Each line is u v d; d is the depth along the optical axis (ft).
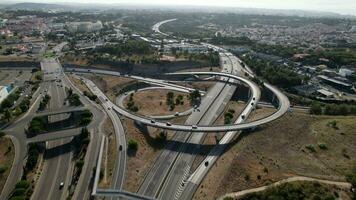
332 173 547.08
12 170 563.48
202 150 655.35
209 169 586.04
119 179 540.52
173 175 568.00
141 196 481.46
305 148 642.22
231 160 595.47
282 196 472.44
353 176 499.92
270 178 532.32
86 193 507.30
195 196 510.58
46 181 545.44
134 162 594.65
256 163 582.35
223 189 513.86
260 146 650.43
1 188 523.29
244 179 534.37
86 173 555.28
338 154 615.98
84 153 612.70
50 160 609.42
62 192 517.55
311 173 547.49
